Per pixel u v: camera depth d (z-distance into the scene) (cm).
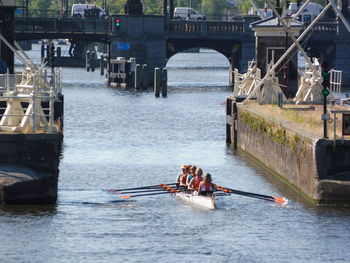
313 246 9175
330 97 15262
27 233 9388
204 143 16350
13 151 10394
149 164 13762
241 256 8850
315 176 10819
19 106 11125
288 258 8806
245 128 14962
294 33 17400
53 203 10588
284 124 12469
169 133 17688
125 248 9019
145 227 9775
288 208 10656
